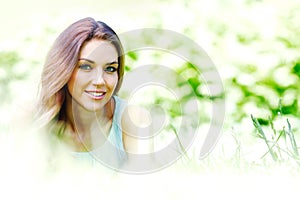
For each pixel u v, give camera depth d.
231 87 5.44
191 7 6.30
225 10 6.14
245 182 2.59
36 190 2.61
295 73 5.46
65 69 3.25
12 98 5.14
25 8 7.46
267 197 2.46
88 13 7.12
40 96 3.40
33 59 5.92
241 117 5.19
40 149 3.27
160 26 5.99
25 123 3.39
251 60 5.59
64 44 3.25
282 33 5.76
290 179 2.65
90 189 2.60
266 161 3.22
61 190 2.61
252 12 6.11
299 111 5.27
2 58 5.89
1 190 2.62
